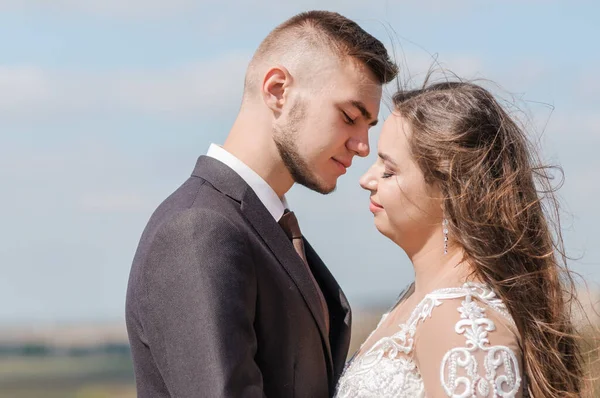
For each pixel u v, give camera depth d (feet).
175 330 9.93
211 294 9.82
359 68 11.25
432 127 10.27
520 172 10.32
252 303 10.26
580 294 10.80
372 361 10.03
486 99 10.44
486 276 9.93
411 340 9.82
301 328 10.70
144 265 10.36
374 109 11.43
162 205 10.90
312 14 11.66
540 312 10.00
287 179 11.58
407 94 10.72
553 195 10.75
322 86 11.19
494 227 10.09
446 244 10.31
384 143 10.66
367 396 9.78
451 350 9.29
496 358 9.20
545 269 10.27
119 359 123.95
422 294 10.45
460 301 9.64
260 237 10.64
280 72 11.27
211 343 9.65
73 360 121.90
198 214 10.25
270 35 11.62
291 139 11.25
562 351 10.25
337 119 11.23
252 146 11.40
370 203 10.93
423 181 10.34
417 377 9.74
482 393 9.03
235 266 10.09
